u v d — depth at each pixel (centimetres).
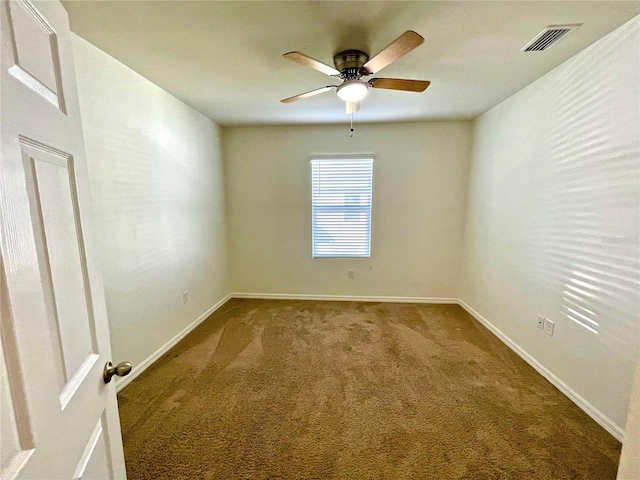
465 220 365
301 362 238
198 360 241
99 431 81
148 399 191
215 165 357
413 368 229
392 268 388
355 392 199
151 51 184
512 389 202
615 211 161
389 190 374
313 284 401
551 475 137
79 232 75
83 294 75
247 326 310
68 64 74
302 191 385
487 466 142
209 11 144
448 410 181
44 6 63
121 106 203
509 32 163
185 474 137
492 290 296
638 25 148
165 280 256
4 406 44
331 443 155
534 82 231
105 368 85
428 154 362
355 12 146
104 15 146
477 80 229
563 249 200
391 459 146
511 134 263
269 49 182
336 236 391
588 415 176
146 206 230
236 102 281
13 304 47
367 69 174
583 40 171
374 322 321
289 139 376
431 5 141
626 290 155
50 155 63
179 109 276
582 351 183
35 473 50
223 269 383
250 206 392
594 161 175
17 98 51
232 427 167
